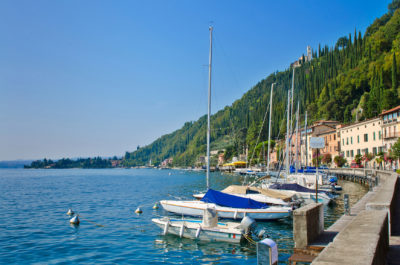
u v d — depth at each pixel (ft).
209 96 124.36
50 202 156.97
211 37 128.77
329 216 99.19
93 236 82.64
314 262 15.29
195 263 60.80
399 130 214.07
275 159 437.17
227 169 593.42
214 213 76.79
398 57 348.79
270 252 19.62
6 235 84.43
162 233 83.41
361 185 196.13
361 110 373.61
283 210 91.20
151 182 338.34
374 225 23.88
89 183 331.77
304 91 633.61
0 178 476.95
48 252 68.80
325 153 348.59
